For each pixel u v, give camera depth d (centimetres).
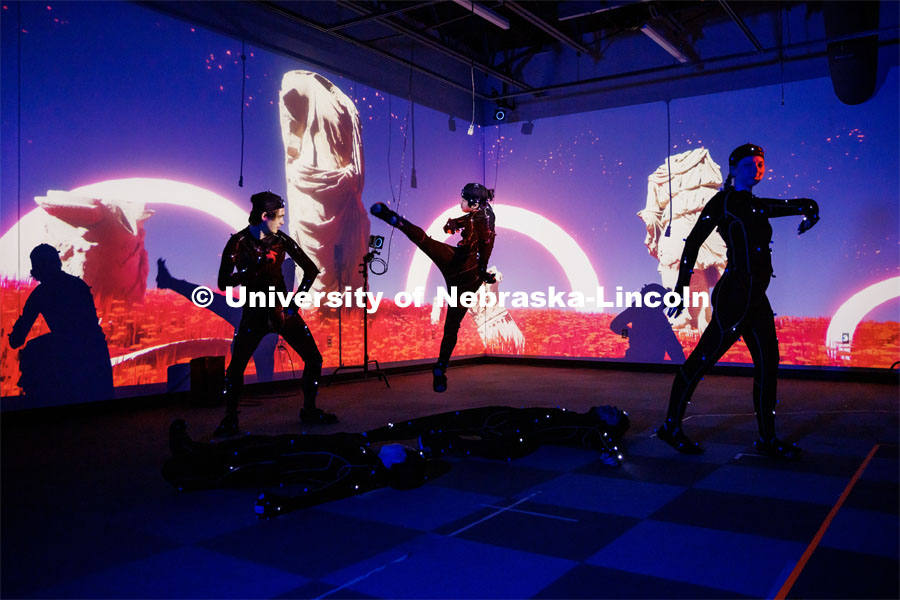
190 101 601
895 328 682
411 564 215
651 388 654
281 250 460
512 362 919
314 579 204
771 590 193
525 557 220
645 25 673
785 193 739
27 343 491
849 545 228
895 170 680
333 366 726
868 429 434
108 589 197
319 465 280
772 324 360
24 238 490
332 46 732
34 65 496
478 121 944
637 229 827
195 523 258
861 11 625
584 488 302
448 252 349
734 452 372
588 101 862
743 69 760
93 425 482
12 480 325
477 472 333
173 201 587
